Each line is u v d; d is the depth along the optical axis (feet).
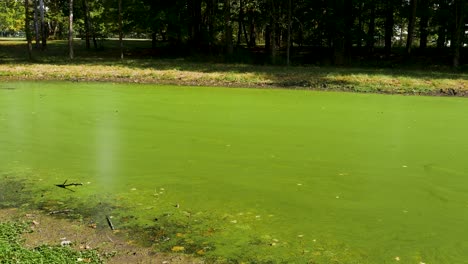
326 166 23.44
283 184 20.62
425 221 16.78
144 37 159.63
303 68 69.51
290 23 79.00
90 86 53.01
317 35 88.53
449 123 34.86
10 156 24.43
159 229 15.83
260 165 23.40
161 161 23.82
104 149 25.98
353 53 92.73
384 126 33.35
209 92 50.37
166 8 89.25
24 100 41.73
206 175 21.70
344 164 23.81
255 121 34.24
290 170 22.67
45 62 71.77
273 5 79.56
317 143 28.04
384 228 16.15
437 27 95.20
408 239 15.31
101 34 105.50
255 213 17.34
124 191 19.45
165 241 14.93
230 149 26.35
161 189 19.77
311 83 56.65
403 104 44.39
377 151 26.43
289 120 34.88
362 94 51.55
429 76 60.59
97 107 38.86
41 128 30.78
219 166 23.15
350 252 14.37
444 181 21.34
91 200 18.42
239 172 22.25
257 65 74.33
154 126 31.94
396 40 125.70
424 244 14.97
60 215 16.88
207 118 35.04
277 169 22.79
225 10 83.20
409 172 22.61
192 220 16.61
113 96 45.50
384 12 90.79
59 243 14.53
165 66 68.03
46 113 35.81
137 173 21.86
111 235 15.28
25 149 25.77
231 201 18.51
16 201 18.21
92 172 21.95
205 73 61.05
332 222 16.61
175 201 18.43
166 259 13.75
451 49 89.45
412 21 82.99
